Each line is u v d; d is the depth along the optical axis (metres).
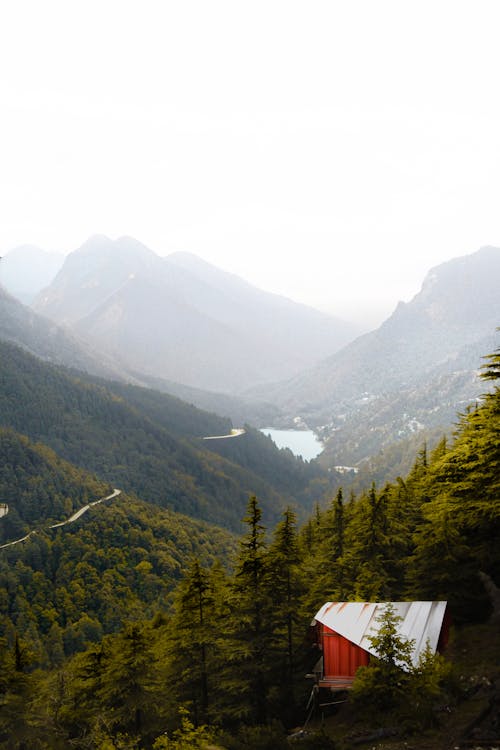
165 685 27.67
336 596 29.67
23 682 25.97
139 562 117.00
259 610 26.12
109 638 33.84
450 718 14.45
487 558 24.98
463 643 20.38
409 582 29.22
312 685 24.20
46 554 112.12
